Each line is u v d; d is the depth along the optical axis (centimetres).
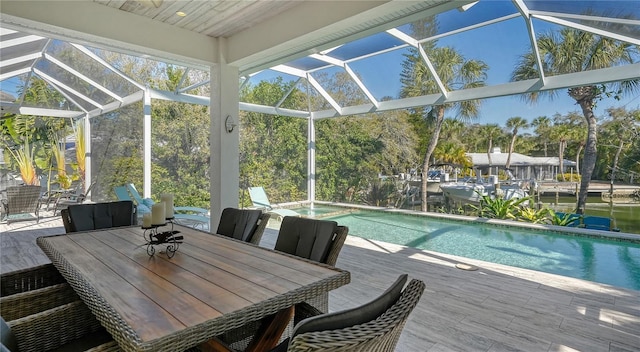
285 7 374
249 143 859
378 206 895
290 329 182
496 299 307
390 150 873
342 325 87
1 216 723
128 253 202
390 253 479
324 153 1003
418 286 109
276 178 927
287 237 228
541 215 648
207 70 541
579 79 532
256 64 488
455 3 320
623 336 240
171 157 730
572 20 446
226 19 404
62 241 231
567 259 485
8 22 324
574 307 290
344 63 727
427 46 611
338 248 203
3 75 629
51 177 862
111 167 772
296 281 158
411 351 219
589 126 589
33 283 209
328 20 343
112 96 731
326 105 943
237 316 123
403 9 328
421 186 823
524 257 495
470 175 745
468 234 652
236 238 265
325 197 1002
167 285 151
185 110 754
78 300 178
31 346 144
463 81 662
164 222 203
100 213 302
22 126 815
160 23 410
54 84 698
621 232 554
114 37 372
